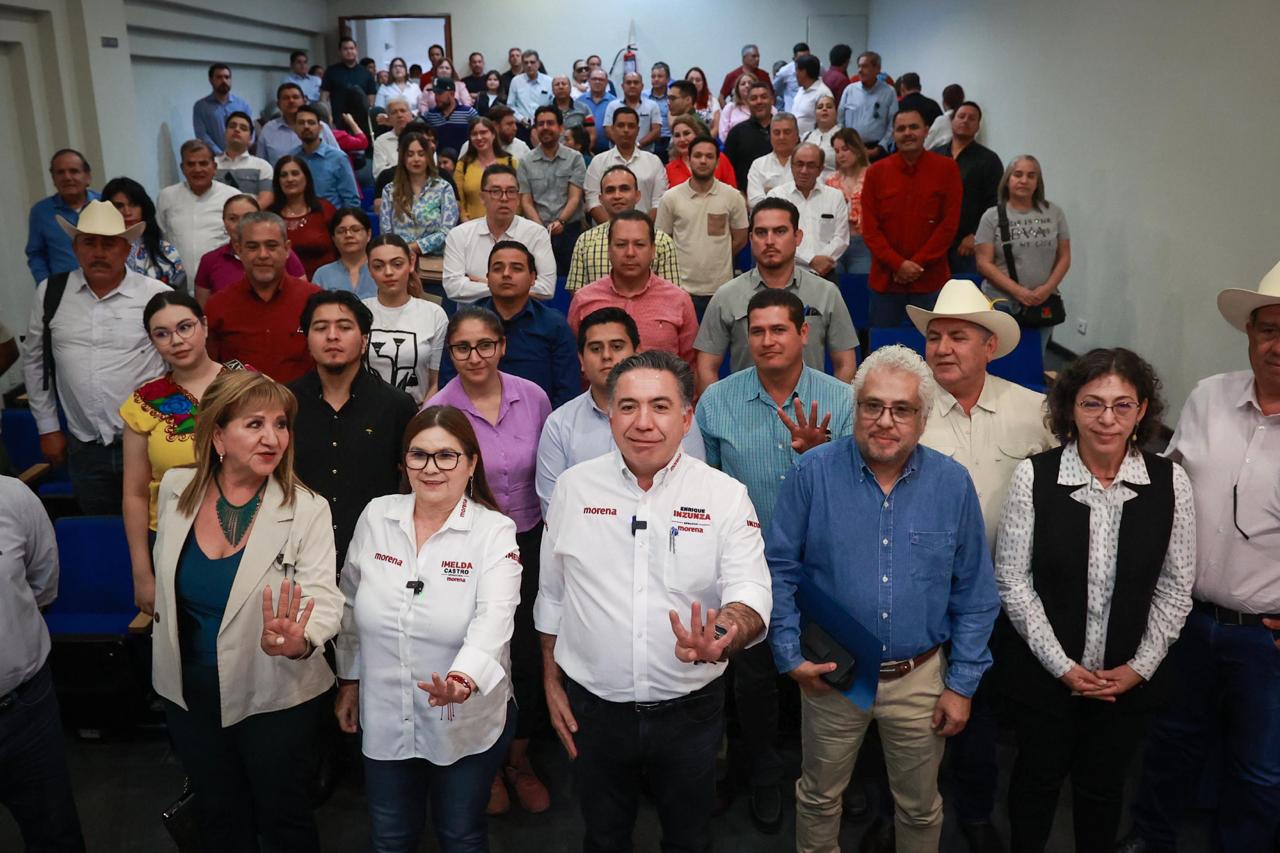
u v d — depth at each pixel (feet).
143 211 16.30
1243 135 16.17
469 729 7.53
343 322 9.41
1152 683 7.97
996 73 30.76
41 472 14.94
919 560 7.69
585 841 7.98
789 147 22.20
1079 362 7.93
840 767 8.23
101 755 11.18
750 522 7.31
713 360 12.79
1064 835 9.78
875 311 18.65
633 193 15.70
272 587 7.67
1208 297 17.37
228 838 8.25
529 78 46.37
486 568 7.57
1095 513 7.93
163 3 30.04
